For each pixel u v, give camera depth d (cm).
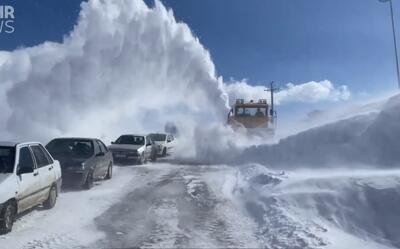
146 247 701
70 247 700
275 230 778
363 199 842
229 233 793
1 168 820
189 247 702
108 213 965
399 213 773
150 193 1241
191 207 1035
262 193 1053
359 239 720
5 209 764
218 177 1617
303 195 926
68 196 1182
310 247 669
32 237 760
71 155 1344
